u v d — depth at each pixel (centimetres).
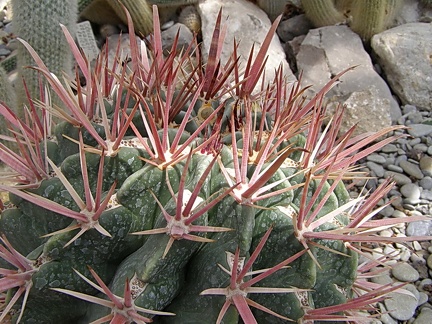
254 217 35
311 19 109
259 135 38
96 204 35
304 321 36
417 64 99
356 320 39
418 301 66
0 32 119
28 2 75
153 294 34
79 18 110
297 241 36
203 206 34
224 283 34
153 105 40
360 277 47
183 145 36
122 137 37
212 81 43
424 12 112
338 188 43
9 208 43
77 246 36
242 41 101
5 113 41
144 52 48
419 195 82
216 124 39
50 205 34
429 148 89
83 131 41
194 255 37
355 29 106
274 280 36
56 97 77
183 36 104
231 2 107
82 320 39
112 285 36
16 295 36
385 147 90
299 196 39
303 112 44
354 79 97
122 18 107
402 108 100
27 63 77
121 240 36
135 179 35
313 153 40
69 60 81
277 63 99
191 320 36
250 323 32
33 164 40
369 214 41
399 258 72
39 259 37
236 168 34
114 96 44
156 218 37
